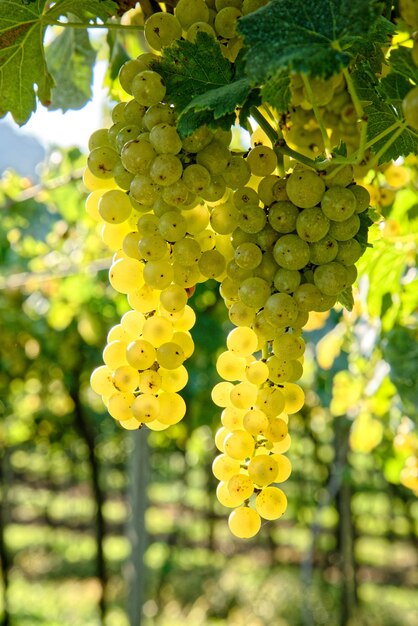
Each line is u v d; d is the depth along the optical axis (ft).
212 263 1.60
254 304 1.53
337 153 1.60
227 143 1.55
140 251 1.57
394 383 3.09
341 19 1.36
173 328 1.66
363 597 13.42
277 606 12.44
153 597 13.29
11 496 20.25
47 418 12.75
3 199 6.71
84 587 14.56
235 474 1.59
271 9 1.38
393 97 1.61
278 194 1.51
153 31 1.62
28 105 1.98
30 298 7.47
